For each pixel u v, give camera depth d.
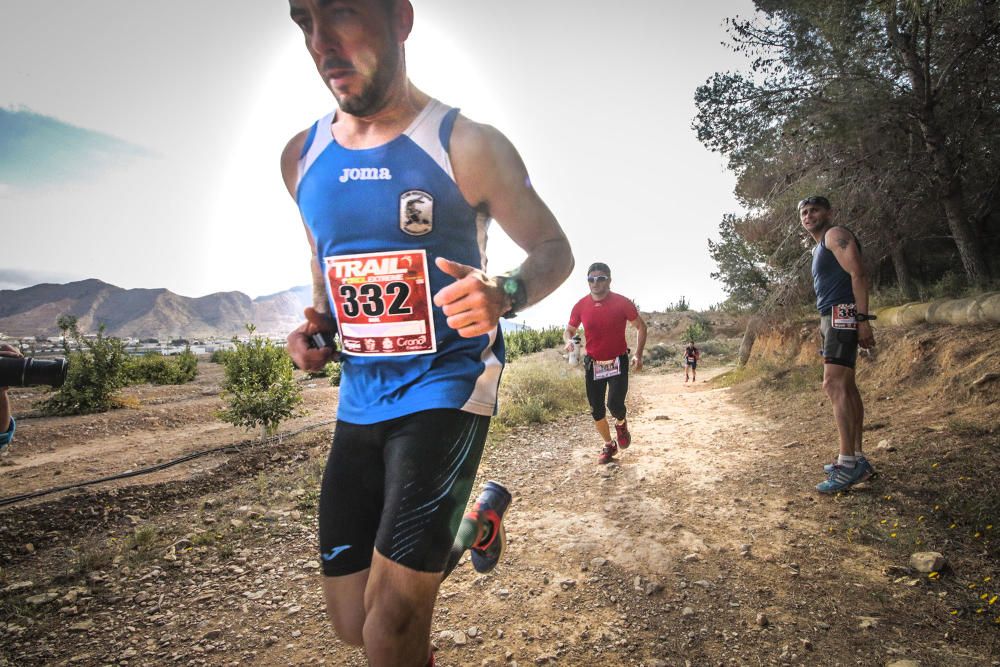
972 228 9.49
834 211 9.85
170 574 3.30
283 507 4.41
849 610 2.39
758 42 10.38
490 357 1.51
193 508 4.65
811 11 9.12
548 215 1.49
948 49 8.88
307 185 1.52
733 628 2.32
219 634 2.60
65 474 6.57
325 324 1.69
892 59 9.14
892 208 9.52
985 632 2.18
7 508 4.82
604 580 2.82
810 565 2.79
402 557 1.24
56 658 2.48
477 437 1.44
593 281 4.95
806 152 10.73
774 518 3.40
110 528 4.24
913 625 2.26
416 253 1.42
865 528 3.11
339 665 2.30
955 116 9.12
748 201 12.65
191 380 20.55
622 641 2.30
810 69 9.82
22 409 12.82
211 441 8.11
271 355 7.64
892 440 4.42
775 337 11.40
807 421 5.87
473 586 2.86
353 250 1.46
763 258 13.37
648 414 8.02
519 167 1.44
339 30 1.29
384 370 1.50
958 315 6.55
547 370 11.30
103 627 2.73
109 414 11.51
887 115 9.12
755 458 4.74
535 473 5.07
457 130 1.41
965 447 3.89
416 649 1.23
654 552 3.06
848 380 3.72
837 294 3.74
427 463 1.33
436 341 1.45
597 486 4.43
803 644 2.18
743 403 8.04
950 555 2.75
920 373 6.08
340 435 1.57
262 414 7.44
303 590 3.00
